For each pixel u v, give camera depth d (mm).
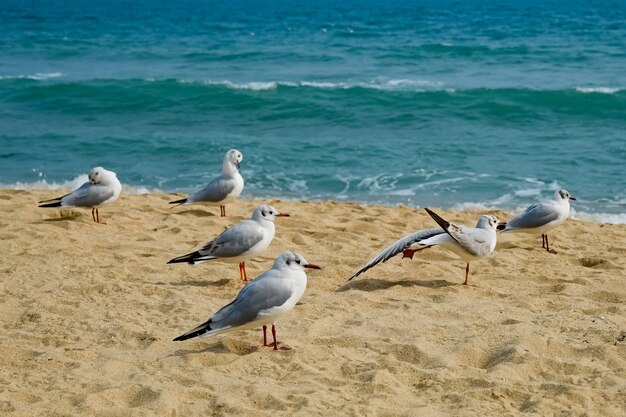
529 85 33781
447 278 10602
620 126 25875
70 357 7762
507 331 8383
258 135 25562
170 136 25156
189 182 20078
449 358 7688
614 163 21062
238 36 59688
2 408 6547
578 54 43000
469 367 7527
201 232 13156
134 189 19266
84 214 14406
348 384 7156
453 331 8469
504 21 70250
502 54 43406
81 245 12086
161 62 44562
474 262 11430
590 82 34375
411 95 29844
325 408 6613
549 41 50656
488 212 16203
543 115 27594
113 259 11359
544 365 7508
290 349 7930
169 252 11820
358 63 41656
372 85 34188
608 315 8984
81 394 6816
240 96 30516
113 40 58188
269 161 21703
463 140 24312
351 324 8758
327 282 10367
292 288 7758
